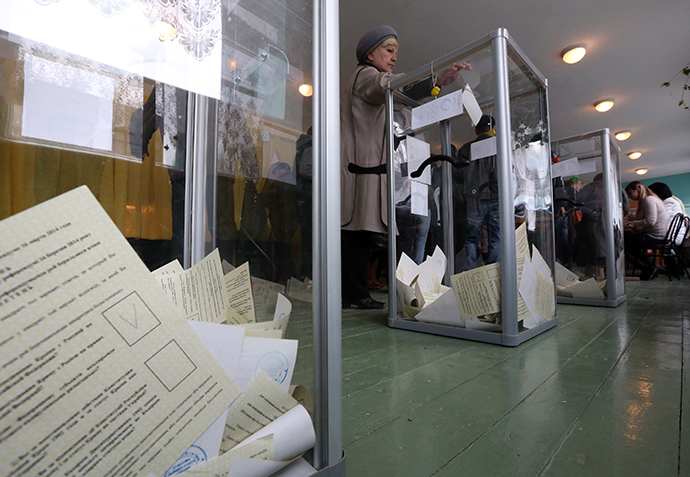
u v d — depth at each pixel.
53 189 0.39
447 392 0.79
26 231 0.24
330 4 0.49
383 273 3.26
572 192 2.26
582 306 2.15
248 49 0.51
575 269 2.22
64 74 0.39
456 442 0.58
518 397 0.76
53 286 0.25
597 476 0.48
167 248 0.58
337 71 0.49
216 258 0.55
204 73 0.48
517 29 3.44
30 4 0.32
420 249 1.47
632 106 5.30
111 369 0.27
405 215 1.51
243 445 0.35
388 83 1.58
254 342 0.38
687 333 1.36
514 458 0.53
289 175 0.48
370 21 3.27
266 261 0.50
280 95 0.50
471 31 3.45
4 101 0.35
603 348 1.15
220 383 0.34
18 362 0.23
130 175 0.50
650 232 4.33
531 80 1.47
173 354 0.31
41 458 0.24
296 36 0.49
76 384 0.26
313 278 0.45
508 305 1.19
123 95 0.47
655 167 9.41
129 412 0.28
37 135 0.37
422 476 0.49
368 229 1.77
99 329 0.27
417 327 1.40
